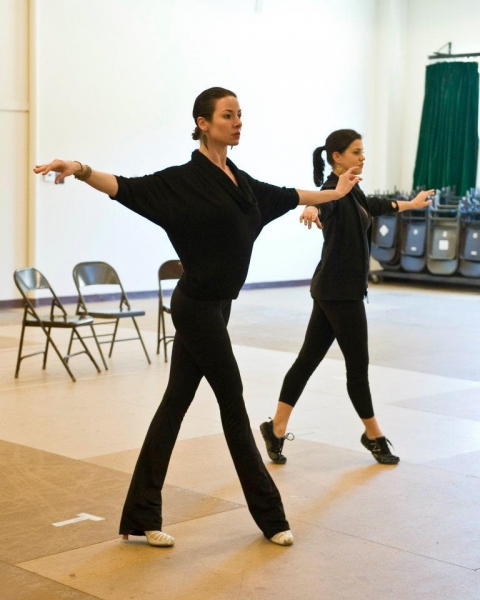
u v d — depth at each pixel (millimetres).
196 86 12406
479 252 13250
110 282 7512
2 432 5090
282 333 9078
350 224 4258
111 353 7594
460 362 7570
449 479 4277
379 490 4086
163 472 3387
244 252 3195
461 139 14445
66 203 11156
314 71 13945
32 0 10594
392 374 6992
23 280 6633
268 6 13156
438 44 14758
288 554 3291
